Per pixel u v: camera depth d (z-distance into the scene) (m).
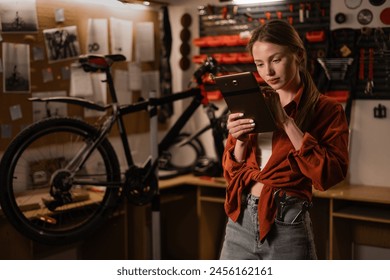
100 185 3.21
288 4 3.79
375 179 3.62
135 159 4.12
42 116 3.48
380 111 3.54
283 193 1.99
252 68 3.90
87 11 3.70
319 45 3.68
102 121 3.82
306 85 1.99
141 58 4.12
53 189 3.07
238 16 3.99
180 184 3.91
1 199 2.91
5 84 3.28
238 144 2.08
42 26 3.44
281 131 1.99
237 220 2.12
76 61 3.64
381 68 3.51
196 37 4.25
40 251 3.54
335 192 3.40
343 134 1.91
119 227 3.62
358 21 3.56
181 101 4.37
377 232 3.60
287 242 2.00
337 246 3.49
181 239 4.26
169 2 4.07
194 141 4.36
